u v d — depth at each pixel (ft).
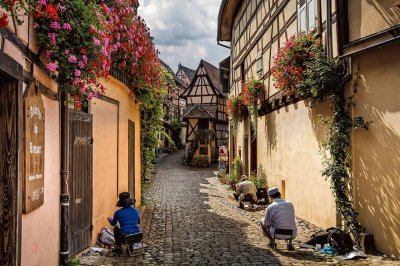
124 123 34.37
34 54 15.25
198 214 40.57
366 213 24.63
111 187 29.76
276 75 33.42
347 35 26.40
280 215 25.26
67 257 19.10
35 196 14.90
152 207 45.21
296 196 37.22
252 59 55.57
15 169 13.14
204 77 137.69
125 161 34.86
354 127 25.00
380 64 23.30
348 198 26.55
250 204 45.27
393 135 22.34
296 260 22.77
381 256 22.63
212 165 124.26
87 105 24.25
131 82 35.42
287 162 40.16
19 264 13.28
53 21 15.79
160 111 50.14
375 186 23.77
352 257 22.61
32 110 14.60
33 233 15.08
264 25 48.42
